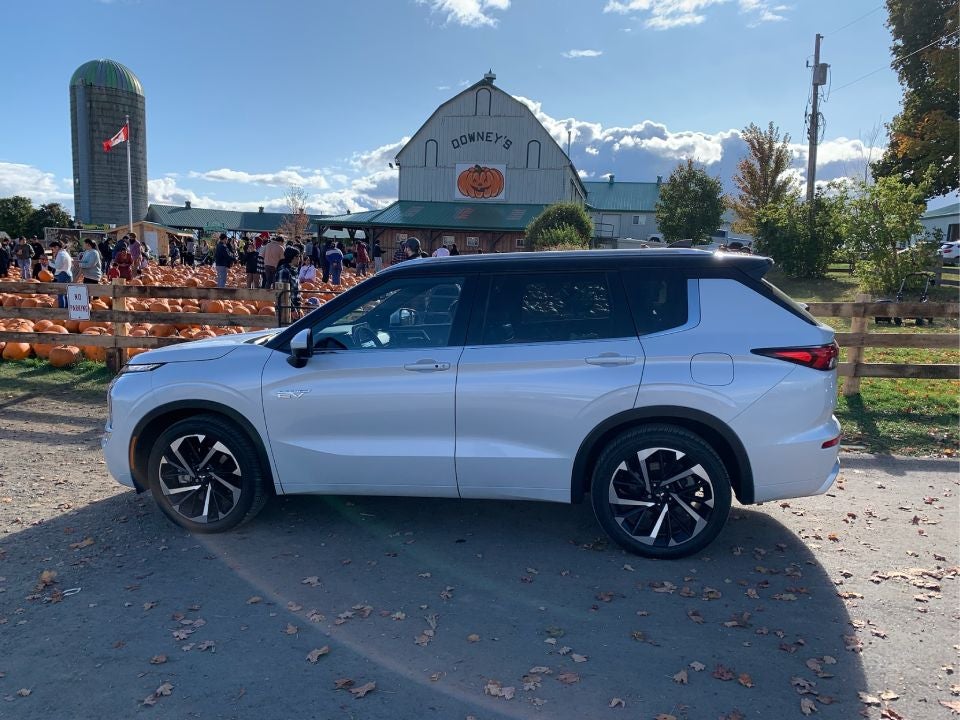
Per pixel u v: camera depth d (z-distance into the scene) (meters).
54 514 4.95
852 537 4.63
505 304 4.30
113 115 64.50
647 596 3.84
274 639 3.42
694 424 4.18
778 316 4.13
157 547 4.42
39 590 3.88
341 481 4.44
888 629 3.52
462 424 4.25
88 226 62.75
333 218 45.84
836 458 4.18
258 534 4.63
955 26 28.06
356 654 3.30
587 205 59.56
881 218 19.00
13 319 10.90
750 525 4.82
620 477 4.20
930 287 19.52
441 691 3.04
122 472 4.64
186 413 4.64
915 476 5.89
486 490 4.32
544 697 3.00
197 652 3.31
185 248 31.69
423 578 4.04
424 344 4.36
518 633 3.48
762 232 26.53
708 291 4.18
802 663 3.24
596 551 4.39
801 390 4.02
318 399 4.36
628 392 4.07
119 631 3.48
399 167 46.06
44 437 6.88
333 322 4.52
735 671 3.17
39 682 3.09
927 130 28.88
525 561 4.26
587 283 4.26
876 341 7.85
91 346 9.84
